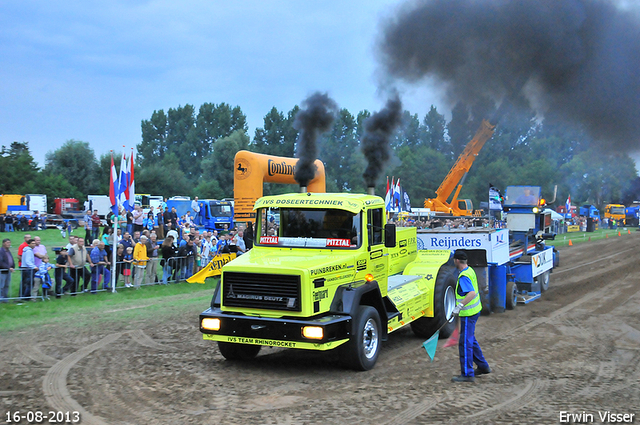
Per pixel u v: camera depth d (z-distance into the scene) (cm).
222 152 7412
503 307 1310
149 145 9769
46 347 909
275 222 895
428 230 1324
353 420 584
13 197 4562
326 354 902
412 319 949
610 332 1084
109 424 571
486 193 7275
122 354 873
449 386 715
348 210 851
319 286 760
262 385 718
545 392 691
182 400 652
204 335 796
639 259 2636
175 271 1772
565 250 3241
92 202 4444
